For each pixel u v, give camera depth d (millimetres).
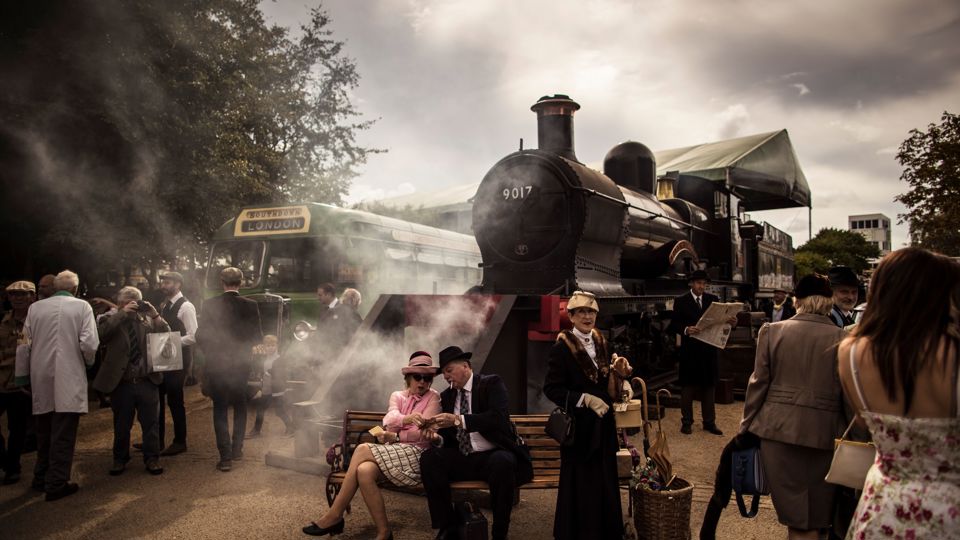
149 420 5090
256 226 9336
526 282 6754
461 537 3520
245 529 3932
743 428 3057
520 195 6863
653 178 9891
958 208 13156
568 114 7438
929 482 1792
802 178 17906
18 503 4445
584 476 3307
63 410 4461
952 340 1789
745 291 12445
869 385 1914
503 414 3688
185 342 5664
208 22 12391
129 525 4012
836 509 2881
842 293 4508
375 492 3611
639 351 8188
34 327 4531
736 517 4086
